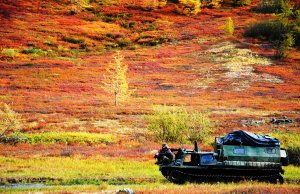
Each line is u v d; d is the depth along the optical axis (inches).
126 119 7426.2
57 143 5457.7
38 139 5536.4
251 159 3270.2
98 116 7598.4
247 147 3280.0
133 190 2613.2
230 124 7037.4
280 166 3282.5
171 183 3191.4
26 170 3671.3
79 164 4035.4
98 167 3882.9
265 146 3297.2
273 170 3272.6
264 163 3277.6
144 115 7844.5
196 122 6107.3
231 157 3253.0
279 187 2721.5
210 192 2501.2
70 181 3294.8
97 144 5511.8
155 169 3870.6
